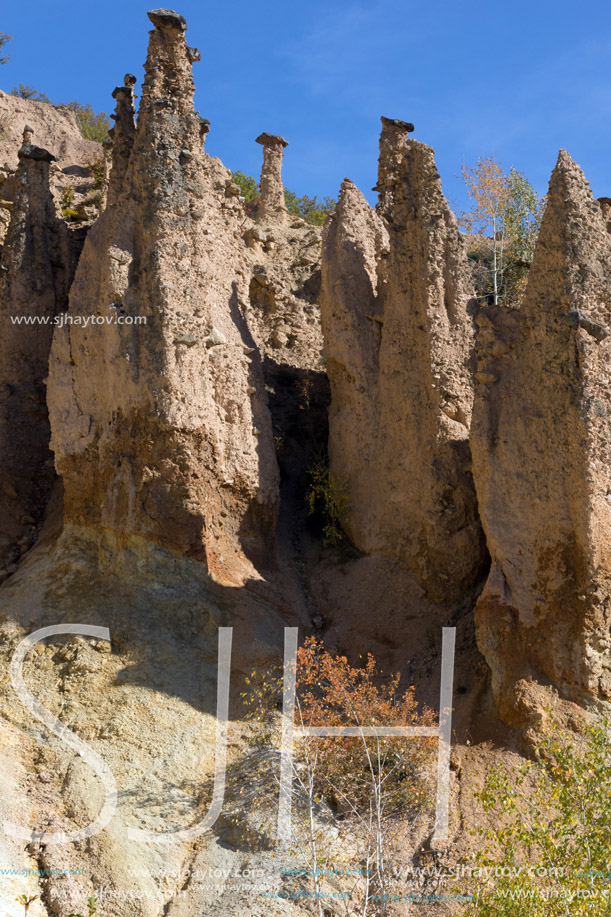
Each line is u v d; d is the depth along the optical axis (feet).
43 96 130.62
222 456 63.77
